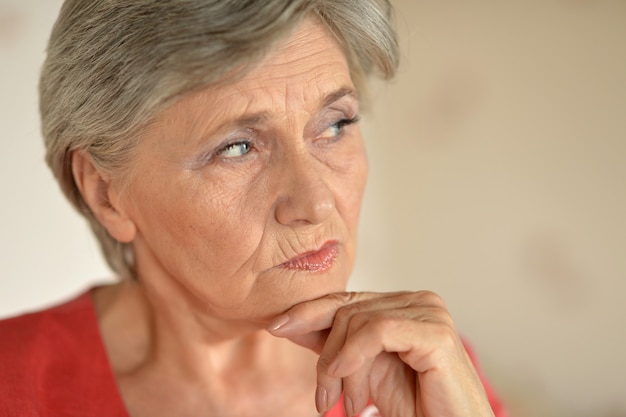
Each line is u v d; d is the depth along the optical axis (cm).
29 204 191
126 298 124
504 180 221
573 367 217
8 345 116
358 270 243
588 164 206
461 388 90
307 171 90
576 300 214
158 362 116
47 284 197
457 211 231
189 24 82
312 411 116
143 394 115
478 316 232
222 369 116
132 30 86
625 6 193
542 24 207
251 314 97
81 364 116
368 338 89
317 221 89
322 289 95
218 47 82
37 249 194
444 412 91
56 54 98
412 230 239
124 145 94
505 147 219
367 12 97
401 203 240
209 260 95
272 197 91
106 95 92
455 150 228
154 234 100
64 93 97
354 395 96
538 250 218
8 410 108
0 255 190
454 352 91
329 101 93
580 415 218
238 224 92
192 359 113
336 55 95
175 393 115
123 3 87
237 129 88
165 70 84
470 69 221
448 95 226
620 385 210
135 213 101
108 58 89
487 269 228
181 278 100
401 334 89
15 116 186
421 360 90
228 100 86
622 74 196
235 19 81
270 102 87
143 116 89
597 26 198
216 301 98
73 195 112
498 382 225
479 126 222
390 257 243
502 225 223
